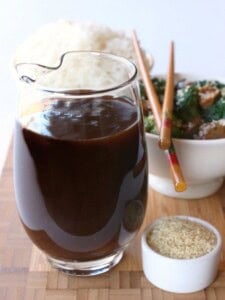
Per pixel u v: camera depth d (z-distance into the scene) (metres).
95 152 0.32
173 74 0.47
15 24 0.88
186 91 0.47
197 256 0.35
